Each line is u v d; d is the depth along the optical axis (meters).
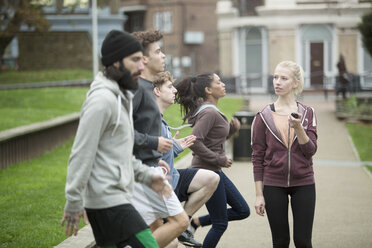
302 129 5.20
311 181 5.39
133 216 4.09
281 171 5.36
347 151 15.54
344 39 40.44
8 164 11.54
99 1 36.91
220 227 6.01
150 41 4.88
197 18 58.66
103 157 4.05
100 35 39.88
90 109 3.96
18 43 37.38
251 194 9.89
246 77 41.59
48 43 37.62
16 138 11.88
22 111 17.23
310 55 40.84
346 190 10.44
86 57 37.97
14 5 31.39
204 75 6.19
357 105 25.05
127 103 4.17
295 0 40.53
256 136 5.54
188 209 5.63
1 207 8.05
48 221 7.38
